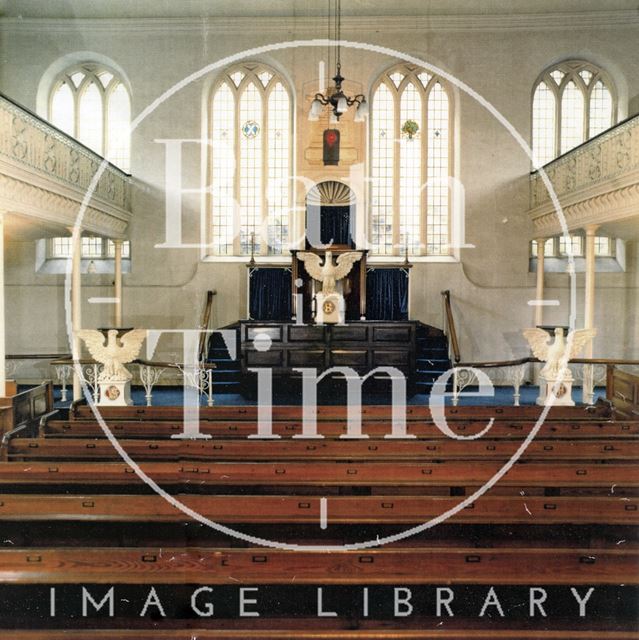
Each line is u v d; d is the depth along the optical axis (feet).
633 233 53.72
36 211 41.86
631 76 60.59
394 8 59.72
